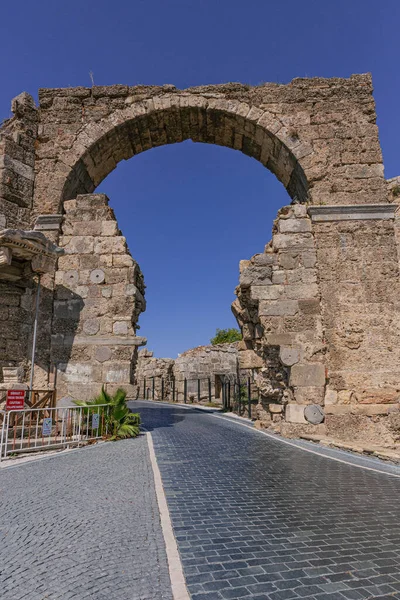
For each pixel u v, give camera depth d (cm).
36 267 1030
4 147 1214
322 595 287
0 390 972
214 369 2781
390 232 1190
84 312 1157
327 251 1184
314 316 1152
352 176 1246
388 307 1145
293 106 1309
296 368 1120
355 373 1105
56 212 1236
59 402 1096
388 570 326
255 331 1309
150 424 1316
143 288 1337
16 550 349
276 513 459
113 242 1195
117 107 1326
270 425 1219
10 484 552
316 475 649
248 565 330
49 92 1334
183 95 1330
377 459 776
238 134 1393
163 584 296
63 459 722
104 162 1415
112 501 482
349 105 1298
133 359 1145
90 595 278
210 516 445
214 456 796
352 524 428
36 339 1127
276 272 1183
